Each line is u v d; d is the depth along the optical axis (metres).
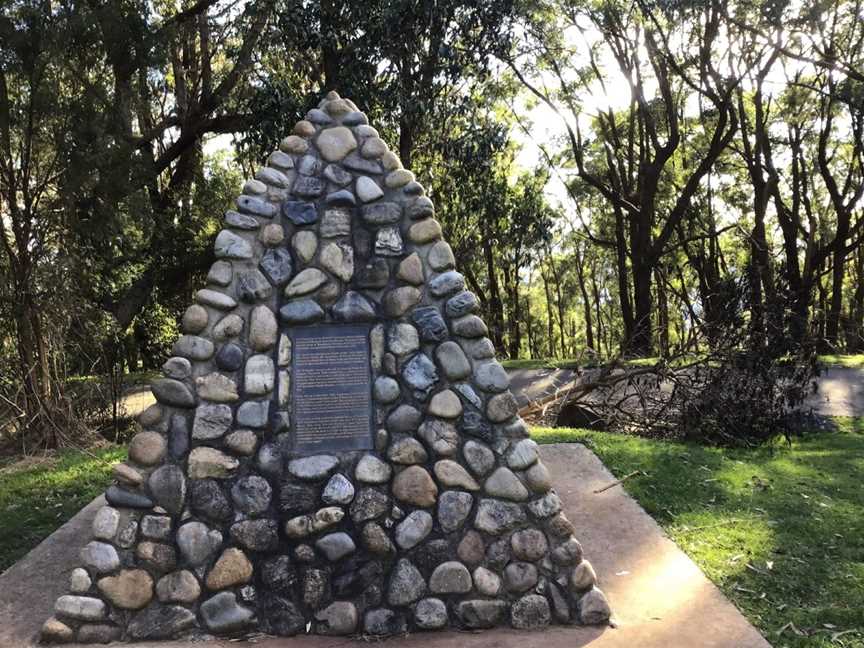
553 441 7.43
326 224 4.25
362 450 4.09
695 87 18.61
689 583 4.49
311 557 3.94
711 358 8.45
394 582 3.94
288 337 4.15
